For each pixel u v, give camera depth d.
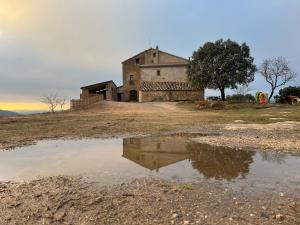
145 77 64.69
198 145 13.83
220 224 5.31
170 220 5.50
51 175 8.84
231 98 52.69
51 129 20.34
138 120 26.67
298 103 43.16
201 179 8.20
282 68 57.66
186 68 62.91
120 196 6.84
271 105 41.19
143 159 10.97
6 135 17.42
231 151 12.20
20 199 6.78
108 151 12.62
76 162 10.52
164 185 7.64
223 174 8.71
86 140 15.77
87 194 7.00
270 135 16.22
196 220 5.48
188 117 29.20
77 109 40.72
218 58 49.22
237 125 21.61
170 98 58.69
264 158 10.77
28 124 23.44
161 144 14.33
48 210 6.10
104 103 47.06
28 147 13.66
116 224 5.42
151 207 6.15
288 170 9.02
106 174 8.84
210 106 40.38
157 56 67.06
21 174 8.97
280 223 5.32
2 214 5.96
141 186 7.59
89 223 5.48
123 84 67.75
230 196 6.74
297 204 6.20
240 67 49.16
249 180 8.02
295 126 20.03
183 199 6.58
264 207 6.06
